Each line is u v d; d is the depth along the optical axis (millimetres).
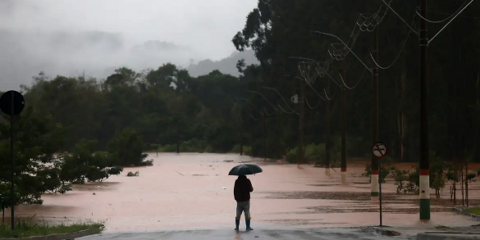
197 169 74750
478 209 26000
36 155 30562
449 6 80688
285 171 69375
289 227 21953
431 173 34375
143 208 30391
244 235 19016
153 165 87188
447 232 17875
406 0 83312
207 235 19203
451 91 82438
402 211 27438
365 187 44281
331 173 64312
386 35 87375
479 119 78750
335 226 22172
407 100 83562
